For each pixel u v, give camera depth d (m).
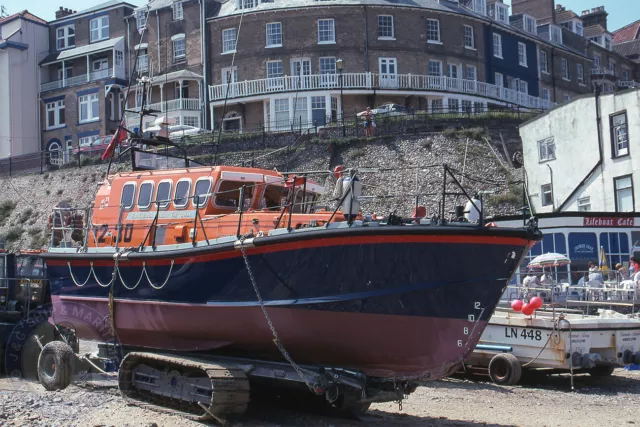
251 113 41.22
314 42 41.22
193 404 8.55
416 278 7.91
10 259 12.87
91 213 11.23
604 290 15.76
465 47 44.06
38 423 8.16
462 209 8.34
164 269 9.45
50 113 48.88
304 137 32.47
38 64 49.25
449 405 10.22
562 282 19.64
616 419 9.37
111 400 9.47
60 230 12.12
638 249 20.34
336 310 8.13
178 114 41.66
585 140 25.84
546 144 27.94
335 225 8.12
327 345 8.40
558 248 20.42
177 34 44.03
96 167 36.16
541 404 10.45
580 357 11.87
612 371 13.24
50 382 10.34
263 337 8.74
